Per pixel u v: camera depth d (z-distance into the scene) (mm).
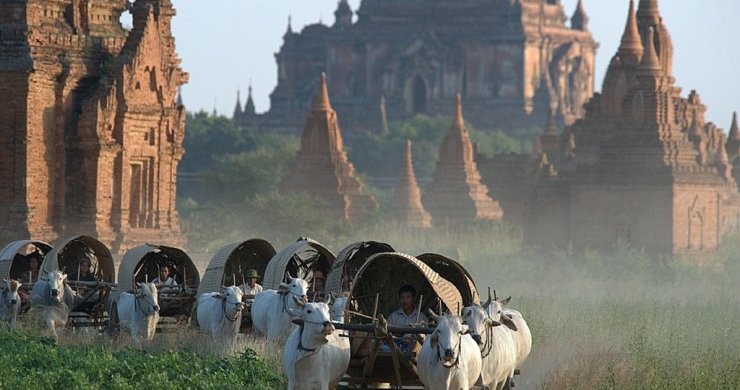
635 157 158250
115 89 112562
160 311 71625
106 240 111188
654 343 70750
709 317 86562
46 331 68125
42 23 111250
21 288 74125
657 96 159250
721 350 66625
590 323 77938
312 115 199625
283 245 159250
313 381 50344
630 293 118250
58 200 111188
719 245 162875
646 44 162000
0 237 108188
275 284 66125
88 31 114562
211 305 66062
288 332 61844
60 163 111062
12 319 69625
